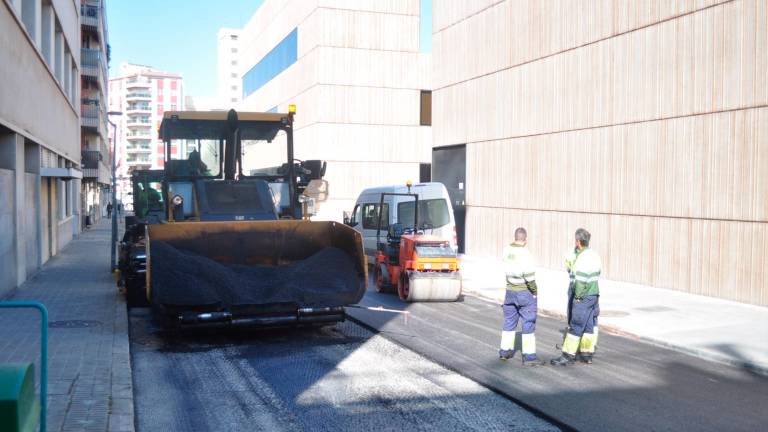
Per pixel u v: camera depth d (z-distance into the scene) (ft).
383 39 134.10
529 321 32.01
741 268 50.85
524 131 78.02
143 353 33.76
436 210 64.23
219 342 36.47
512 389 27.58
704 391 27.86
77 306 45.55
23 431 13.51
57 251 90.68
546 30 73.97
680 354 35.17
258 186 42.14
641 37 60.75
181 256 36.58
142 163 450.71
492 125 84.38
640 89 60.85
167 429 22.70
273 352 34.06
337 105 131.85
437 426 23.04
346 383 28.30
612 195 64.18
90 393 25.32
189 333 38.73
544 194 74.54
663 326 41.37
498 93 83.10
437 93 97.81
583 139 68.23
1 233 48.55
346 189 132.26
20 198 56.59
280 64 157.17
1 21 47.60
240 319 34.86
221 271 36.35
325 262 38.83
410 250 51.16
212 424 23.21
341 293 36.47
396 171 135.44
